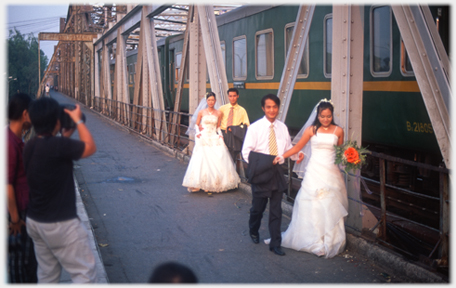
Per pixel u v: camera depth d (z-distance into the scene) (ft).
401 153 23.09
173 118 36.52
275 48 30.96
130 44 85.15
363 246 14.02
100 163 32.09
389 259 12.94
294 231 14.75
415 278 11.97
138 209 19.95
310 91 28.58
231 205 20.47
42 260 9.56
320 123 14.15
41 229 8.93
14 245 9.87
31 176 8.83
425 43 12.10
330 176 14.21
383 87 22.45
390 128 22.17
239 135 22.41
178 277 6.11
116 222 18.04
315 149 14.40
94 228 17.30
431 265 11.92
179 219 18.39
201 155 22.11
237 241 15.74
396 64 21.43
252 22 34.24
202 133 22.31
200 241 15.78
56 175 8.87
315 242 14.23
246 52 35.63
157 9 34.96
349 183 15.34
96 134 50.44
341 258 14.02
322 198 14.16
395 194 22.44
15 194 9.83
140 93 46.91
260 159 14.20
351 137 14.79
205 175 21.90
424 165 12.16
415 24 12.23
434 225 18.29
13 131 10.10
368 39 23.36
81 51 121.19
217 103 25.64
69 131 9.49
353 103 14.75
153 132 43.37
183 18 56.85
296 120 30.53
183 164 31.42
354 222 15.12
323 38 26.81
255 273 12.96
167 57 60.39
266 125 14.48
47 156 8.78
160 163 32.01
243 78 36.52
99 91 87.61
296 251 14.71
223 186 22.13
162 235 16.44
